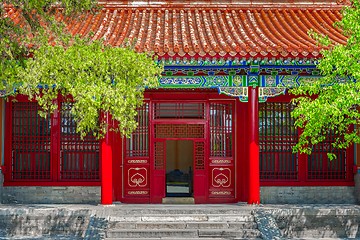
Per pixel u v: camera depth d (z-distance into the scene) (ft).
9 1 68.18
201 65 78.74
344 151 87.25
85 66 57.21
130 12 91.71
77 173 86.17
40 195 85.46
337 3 93.25
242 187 85.71
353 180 86.74
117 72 58.39
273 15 90.84
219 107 86.38
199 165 85.87
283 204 84.74
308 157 87.15
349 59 58.70
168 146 115.65
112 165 84.79
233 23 88.43
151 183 85.40
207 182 85.61
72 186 85.66
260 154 86.89
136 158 85.87
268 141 87.04
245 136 85.66
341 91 58.95
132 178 85.66
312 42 78.59
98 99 57.06
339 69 59.26
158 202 85.30
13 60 60.70
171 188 105.91
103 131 62.34
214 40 80.48
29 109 86.22
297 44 76.69
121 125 59.57
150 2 92.63
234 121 86.22
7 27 65.31
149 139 85.71
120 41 80.18
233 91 80.74
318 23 89.35
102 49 60.70
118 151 85.81
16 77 61.36
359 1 60.13
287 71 80.59
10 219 74.84
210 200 85.40
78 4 67.26
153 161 85.66
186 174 113.60
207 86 80.74
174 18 89.10
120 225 72.33
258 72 80.02
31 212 75.00
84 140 86.38
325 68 60.44
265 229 71.10
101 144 79.87
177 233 70.95
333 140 87.10
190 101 85.97
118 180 85.61
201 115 86.28
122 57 58.39
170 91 85.81
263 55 73.46
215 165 85.92
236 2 92.63
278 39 81.15
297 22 89.15
